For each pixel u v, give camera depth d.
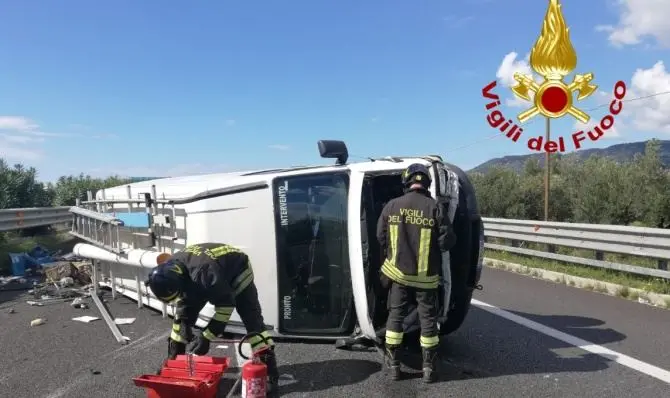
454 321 5.41
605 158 18.53
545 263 10.78
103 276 8.22
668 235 7.98
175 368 4.25
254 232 5.25
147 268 6.59
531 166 24.70
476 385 4.50
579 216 15.77
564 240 10.46
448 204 4.86
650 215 14.15
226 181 5.48
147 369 4.84
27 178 17.19
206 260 4.33
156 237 6.45
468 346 5.61
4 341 5.71
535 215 18.34
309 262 5.23
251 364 4.01
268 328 5.27
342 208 5.20
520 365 5.00
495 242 13.44
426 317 4.57
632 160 16.64
